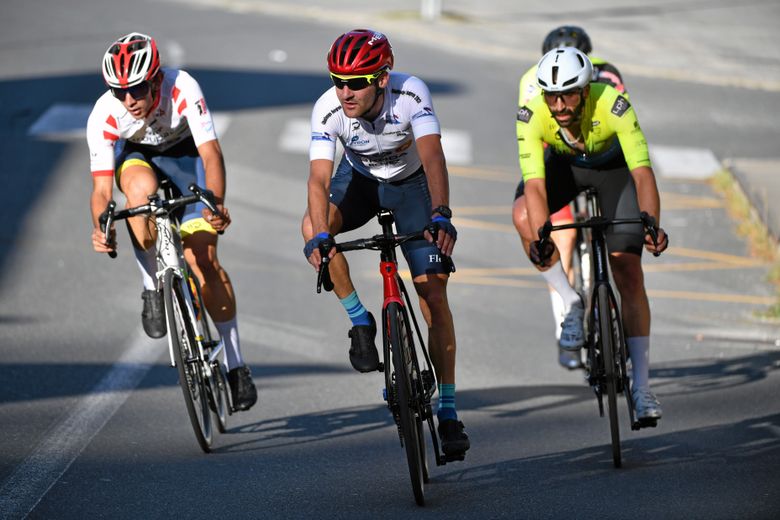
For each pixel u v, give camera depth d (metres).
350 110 15.60
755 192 43.44
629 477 16.39
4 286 30.73
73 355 24.48
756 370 24.12
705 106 61.16
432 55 70.38
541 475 16.64
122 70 17.27
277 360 25.03
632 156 17.92
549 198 19.94
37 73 61.41
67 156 45.84
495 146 50.81
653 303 31.33
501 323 29.09
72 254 34.16
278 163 46.31
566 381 23.75
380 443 18.62
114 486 16.05
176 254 18.22
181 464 17.28
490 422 20.28
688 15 88.94
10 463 17.12
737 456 17.39
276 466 17.20
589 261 21.83
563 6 91.25
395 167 17.02
